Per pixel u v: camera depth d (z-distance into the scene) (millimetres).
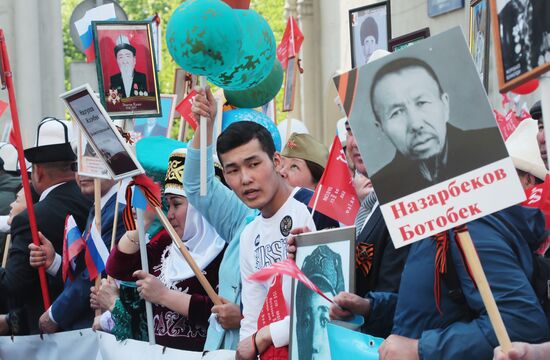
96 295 5551
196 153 4734
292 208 4234
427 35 5523
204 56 4559
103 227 5965
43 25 13711
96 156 5559
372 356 3375
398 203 3010
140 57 5570
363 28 8211
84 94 4922
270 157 4250
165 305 4809
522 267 3205
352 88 3092
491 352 3113
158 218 5301
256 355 4051
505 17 3021
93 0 8812
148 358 5000
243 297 4352
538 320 3082
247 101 5926
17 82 13281
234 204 4766
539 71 2863
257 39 4793
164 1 35844
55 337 5922
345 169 4262
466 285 3184
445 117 2969
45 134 6406
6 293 6297
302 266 3869
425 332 3217
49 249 6082
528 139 4168
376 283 3766
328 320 3701
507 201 2900
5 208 7867
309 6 15758
